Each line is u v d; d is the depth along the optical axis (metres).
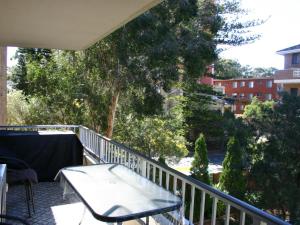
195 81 9.28
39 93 8.77
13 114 9.80
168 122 10.41
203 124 15.52
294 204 8.98
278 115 10.04
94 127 8.82
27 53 8.93
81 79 8.40
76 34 4.27
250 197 9.67
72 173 2.88
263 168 9.66
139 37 7.12
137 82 7.74
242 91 27.61
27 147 4.55
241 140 10.38
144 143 9.72
